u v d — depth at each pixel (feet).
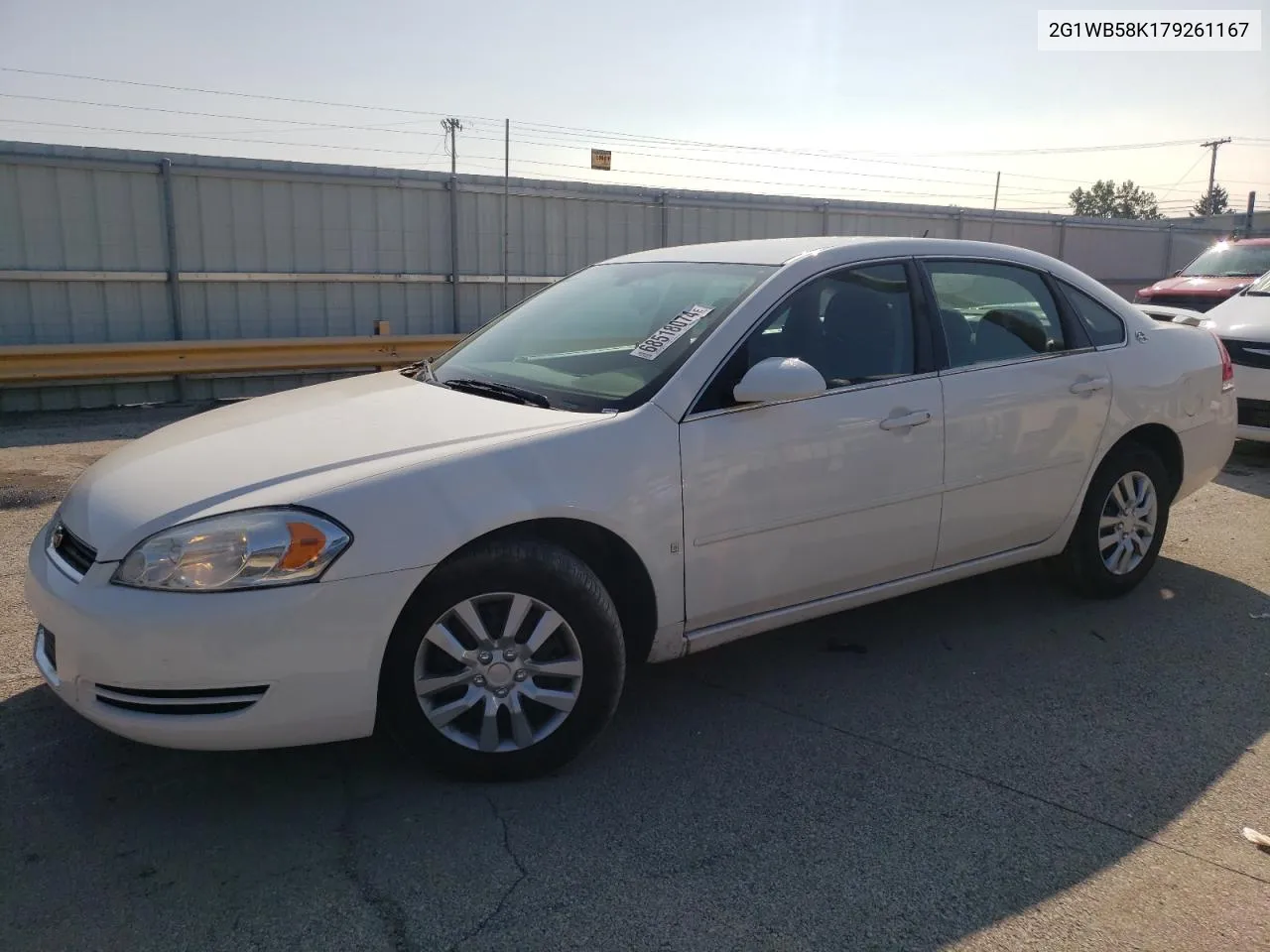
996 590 15.89
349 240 40.04
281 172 37.99
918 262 13.04
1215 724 11.46
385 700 9.45
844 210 53.78
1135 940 7.80
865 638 13.97
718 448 10.68
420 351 40.37
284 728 8.87
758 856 8.85
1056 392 13.64
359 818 9.37
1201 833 9.29
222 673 8.57
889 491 12.01
